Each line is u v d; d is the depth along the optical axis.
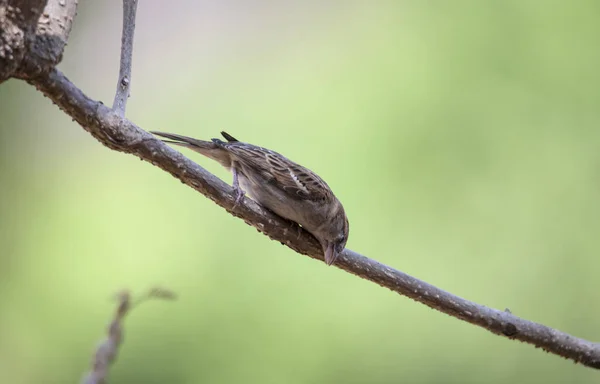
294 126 15.06
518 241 14.02
